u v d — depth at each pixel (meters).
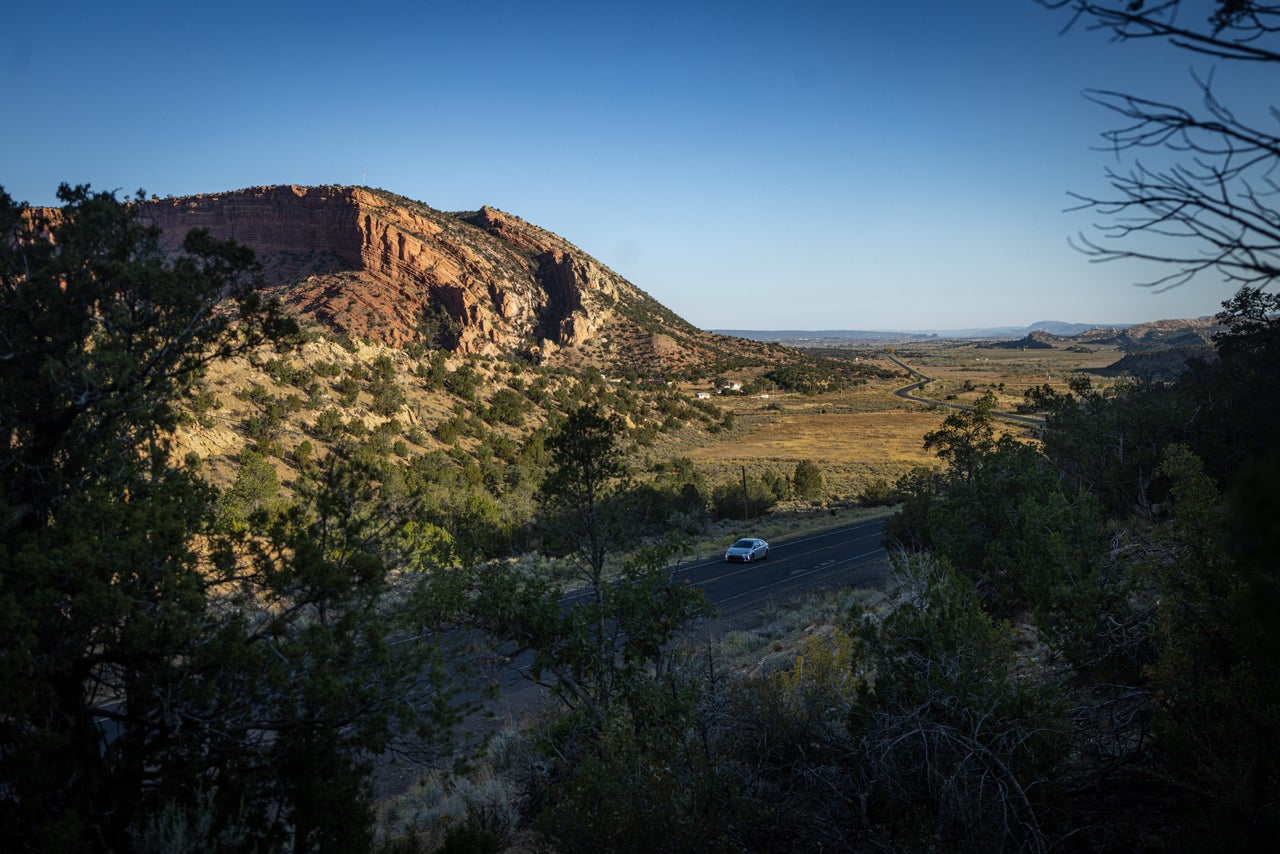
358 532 7.60
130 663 6.40
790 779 7.65
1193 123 2.37
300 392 56.56
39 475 6.66
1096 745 7.16
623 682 10.05
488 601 10.11
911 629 7.82
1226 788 5.11
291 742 6.52
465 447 63.88
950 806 5.79
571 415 11.05
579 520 11.16
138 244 7.28
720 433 108.44
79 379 6.46
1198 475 6.73
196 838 5.62
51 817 5.66
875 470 76.94
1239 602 5.76
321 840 6.44
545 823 6.14
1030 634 11.34
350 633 7.16
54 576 5.90
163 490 7.38
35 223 7.12
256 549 7.30
